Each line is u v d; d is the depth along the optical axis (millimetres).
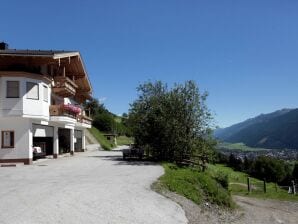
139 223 11836
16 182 18281
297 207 25016
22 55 28312
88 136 58812
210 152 30750
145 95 32750
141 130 32312
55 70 36500
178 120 30703
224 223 15305
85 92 46438
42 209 12438
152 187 17172
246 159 86812
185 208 15172
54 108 31500
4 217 11406
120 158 34094
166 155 31391
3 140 28094
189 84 31297
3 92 27469
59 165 27125
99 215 12172
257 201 26516
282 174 82000
